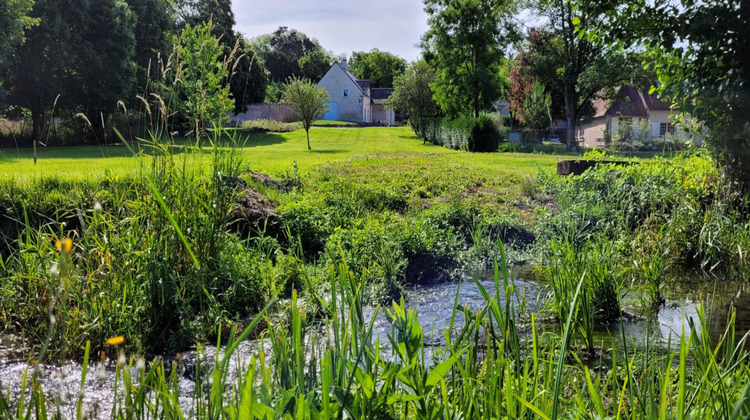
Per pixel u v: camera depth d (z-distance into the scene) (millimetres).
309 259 7391
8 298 4762
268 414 1388
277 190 10297
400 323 1817
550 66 43438
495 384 2000
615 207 9586
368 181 13477
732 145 8141
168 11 44906
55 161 14359
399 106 55156
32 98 33125
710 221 7438
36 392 2047
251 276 5797
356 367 1658
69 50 33938
